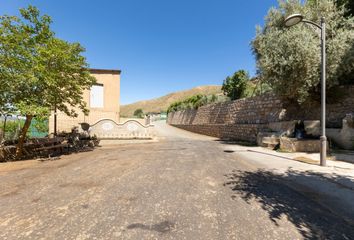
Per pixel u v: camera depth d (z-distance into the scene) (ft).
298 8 39.65
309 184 16.69
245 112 64.80
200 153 33.99
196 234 9.42
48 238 9.25
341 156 27.35
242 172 20.75
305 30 35.24
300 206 12.51
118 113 63.87
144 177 19.15
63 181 18.37
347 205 12.59
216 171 21.21
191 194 14.56
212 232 9.59
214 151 36.24
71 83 35.60
